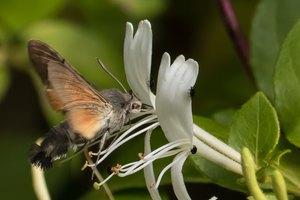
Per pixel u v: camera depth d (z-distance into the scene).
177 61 0.84
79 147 0.87
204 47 0.98
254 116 0.85
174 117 0.84
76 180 0.94
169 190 0.90
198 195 0.92
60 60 0.84
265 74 0.89
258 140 0.84
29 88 0.98
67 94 0.84
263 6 0.89
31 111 0.99
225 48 0.97
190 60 0.84
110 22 0.97
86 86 0.84
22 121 0.99
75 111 0.84
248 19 0.98
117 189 0.88
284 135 0.86
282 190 0.82
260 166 0.84
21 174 0.96
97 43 0.96
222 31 0.97
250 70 0.90
